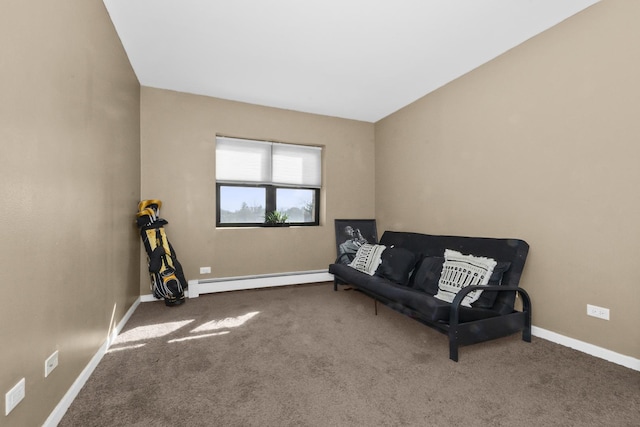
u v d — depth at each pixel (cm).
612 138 204
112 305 230
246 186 422
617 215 202
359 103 408
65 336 149
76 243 162
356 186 472
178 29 247
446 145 344
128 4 216
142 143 349
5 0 104
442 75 328
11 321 108
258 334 248
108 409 150
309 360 203
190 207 372
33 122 122
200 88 361
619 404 156
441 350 219
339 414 147
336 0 215
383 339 238
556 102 237
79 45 167
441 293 249
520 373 187
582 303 220
